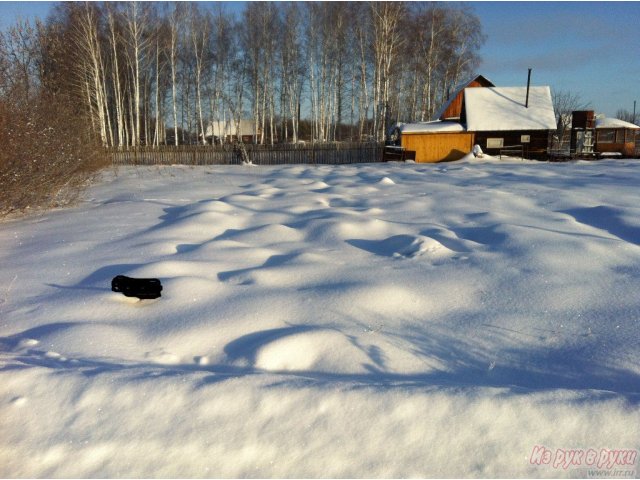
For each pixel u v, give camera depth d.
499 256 6.45
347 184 15.25
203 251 6.97
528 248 6.66
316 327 4.42
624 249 6.51
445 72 44.72
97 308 4.93
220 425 2.95
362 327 4.51
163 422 2.98
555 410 2.98
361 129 41.78
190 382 3.27
